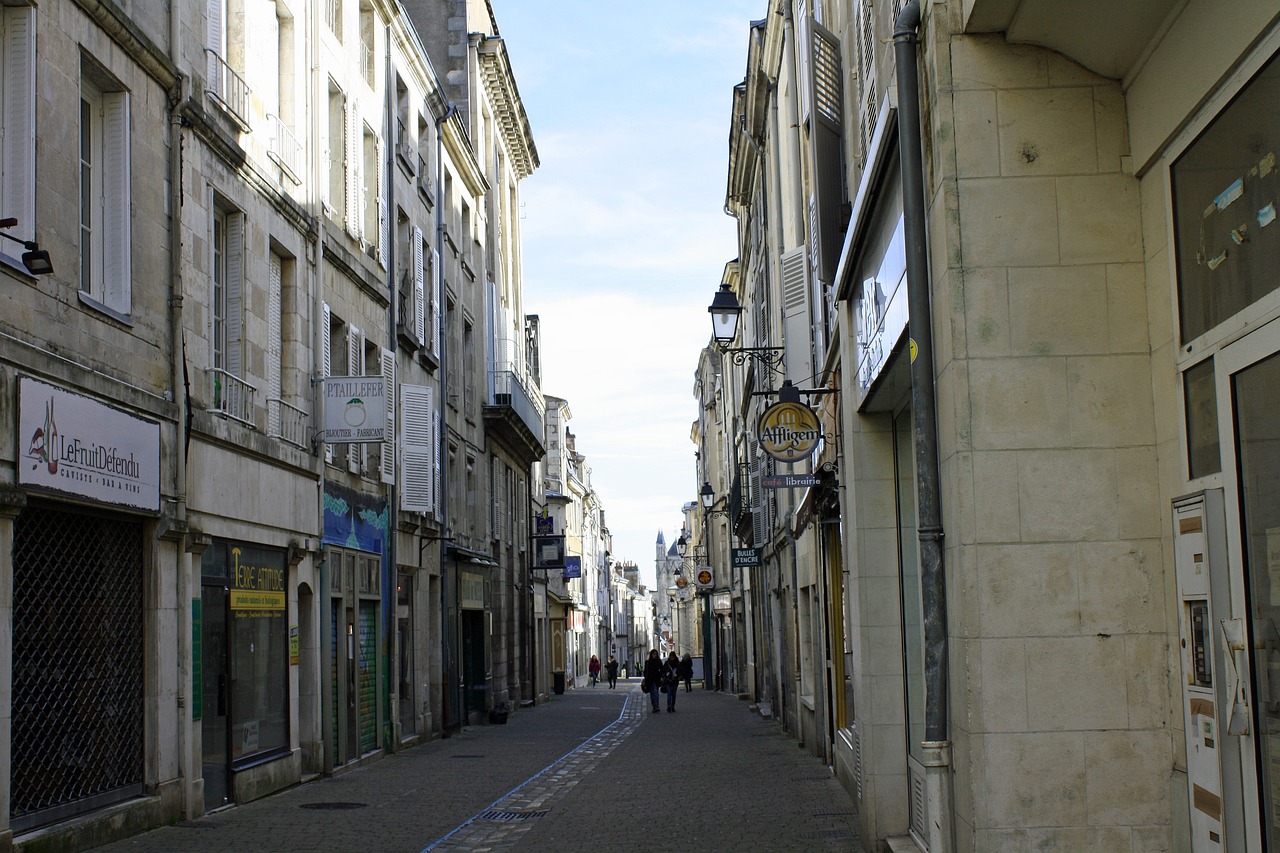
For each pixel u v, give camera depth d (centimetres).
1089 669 600
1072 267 618
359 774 1861
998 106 625
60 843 1039
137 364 1231
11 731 1005
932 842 639
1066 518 607
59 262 1082
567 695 5391
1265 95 473
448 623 2789
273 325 1692
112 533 1198
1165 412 592
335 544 1905
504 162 4188
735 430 4109
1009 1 595
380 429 1827
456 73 3569
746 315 3741
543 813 1398
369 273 2181
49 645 1077
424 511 2372
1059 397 613
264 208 1645
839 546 1575
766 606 3222
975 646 605
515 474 4081
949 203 623
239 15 1595
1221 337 520
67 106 1106
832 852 1065
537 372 5288
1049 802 595
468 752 2258
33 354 1016
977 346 616
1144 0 547
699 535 7738
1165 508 595
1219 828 527
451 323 3114
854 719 1228
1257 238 486
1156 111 577
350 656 1983
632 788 1623
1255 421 492
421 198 2695
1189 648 561
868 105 984
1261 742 491
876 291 909
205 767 1388
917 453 656
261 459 1583
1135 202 618
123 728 1209
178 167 1338
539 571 4731
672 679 3631
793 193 2025
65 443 1060
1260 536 490
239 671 1501
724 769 1830
